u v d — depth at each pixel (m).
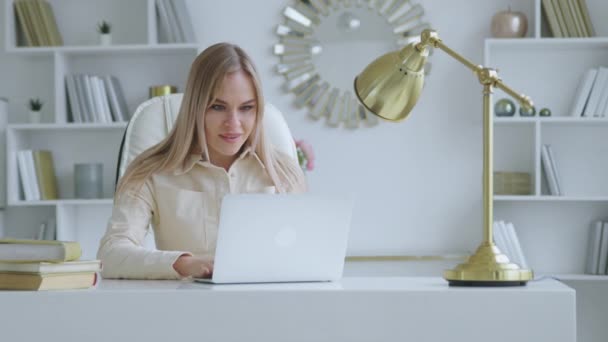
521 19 3.96
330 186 4.11
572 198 3.88
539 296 1.38
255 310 1.39
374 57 4.10
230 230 1.58
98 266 1.52
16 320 1.38
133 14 4.21
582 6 3.97
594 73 3.96
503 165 4.10
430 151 4.10
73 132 4.21
